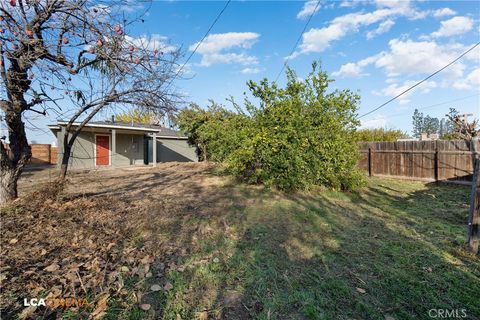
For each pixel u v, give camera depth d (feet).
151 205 16.21
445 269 8.71
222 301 6.80
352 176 22.02
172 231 11.80
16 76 11.90
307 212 15.62
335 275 8.29
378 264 9.05
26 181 27.25
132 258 8.87
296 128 21.22
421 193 22.56
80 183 25.12
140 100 15.35
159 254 9.38
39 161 55.83
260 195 19.98
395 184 27.48
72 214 13.10
